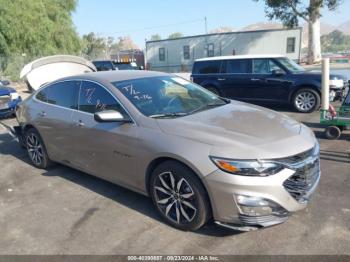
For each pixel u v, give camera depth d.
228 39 32.53
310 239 3.18
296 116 8.77
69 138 4.55
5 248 3.34
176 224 3.46
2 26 21.94
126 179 3.92
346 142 6.13
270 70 9.69
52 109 4.87
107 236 3.44
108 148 3.97
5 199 4.44
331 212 3.63
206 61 10.96
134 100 3.93
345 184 4.30
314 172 3.31
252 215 2.96
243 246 3.14
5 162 5.89
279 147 3.06
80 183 4.79
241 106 4.22
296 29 29.58
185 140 3.26
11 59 22.62
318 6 28.27
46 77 7.81
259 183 2.91
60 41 26.22
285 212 3.06
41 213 4.00
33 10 23.98
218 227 3.45
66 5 28.28
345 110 6.22
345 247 3.05
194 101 4.26
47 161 5.27
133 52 45.31
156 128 3.53
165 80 4.57
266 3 29.31
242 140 3.12
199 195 3.18
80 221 3.76
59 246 3.32
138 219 3.72
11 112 9.40
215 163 3.01
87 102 4.37
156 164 3.54
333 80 8.80
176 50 36.09
